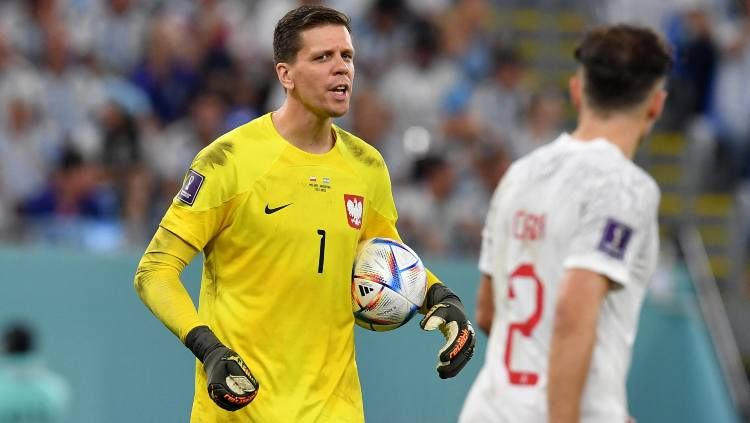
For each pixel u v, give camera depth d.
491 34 51.25
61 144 37.28
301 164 15.91
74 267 29.89
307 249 15.79
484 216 40.84
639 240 13.81
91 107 38.66
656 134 49.00
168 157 38.22
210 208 15.48
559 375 13.33
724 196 48.03
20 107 37.03
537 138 45.06
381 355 31.95
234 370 14.47
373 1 46.56
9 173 36.19
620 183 13.89
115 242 34.16
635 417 34.38
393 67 43.91
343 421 16.00
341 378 16.16
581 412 13.72
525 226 14.62
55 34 38.91
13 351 28.56
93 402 29.70
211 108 38.88
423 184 39.69
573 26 54.72
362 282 16.23
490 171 42.38
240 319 15.74
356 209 16.22
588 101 14.55
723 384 35.28
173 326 15.03
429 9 47.47
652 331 34.94
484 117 44.50
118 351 30.08
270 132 15.98
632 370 34.47
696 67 48.47
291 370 15.77
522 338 14.49
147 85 40.25
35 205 34.66
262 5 44.41
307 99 15.69
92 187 34.88
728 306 43.66
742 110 48.41
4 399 28.38
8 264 29.42
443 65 44.69
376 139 41.09
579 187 14.11
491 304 15.62
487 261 15.37
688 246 37.25
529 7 54.56
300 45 15.70
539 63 53.34
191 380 30.69
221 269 15.91
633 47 14.27
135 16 41.91
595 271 13.53
